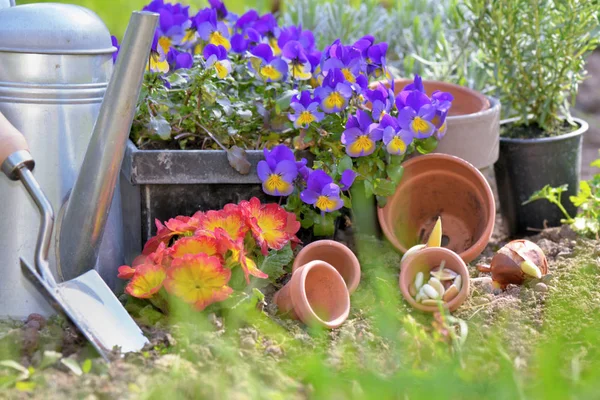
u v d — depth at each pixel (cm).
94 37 165
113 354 155
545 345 155
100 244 166
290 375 154
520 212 204
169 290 161
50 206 157
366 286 176
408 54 239
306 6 246
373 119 179
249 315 164
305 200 175
